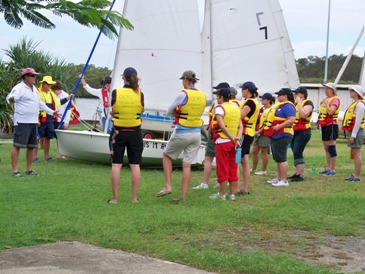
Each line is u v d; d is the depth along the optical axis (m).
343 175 11.70
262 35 17.31
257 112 9.20
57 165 11.80
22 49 19.98
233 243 6.15
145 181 10.18
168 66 13.45
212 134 9.04
